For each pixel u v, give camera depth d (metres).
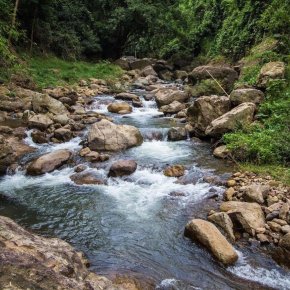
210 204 6.67
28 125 11.63
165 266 5.01
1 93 14.20
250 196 6.46
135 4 28.33
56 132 10.80
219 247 5.13
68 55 25.42
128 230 6.00
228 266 4.96
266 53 14.00
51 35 24.08
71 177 8.21
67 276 3.29
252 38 18.91
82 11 28.56
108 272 4.82
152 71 25.91
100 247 5.52
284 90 10.84
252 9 19.80
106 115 13.98
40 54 22.88
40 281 2.88
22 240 3.59
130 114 14.26
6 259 3.02
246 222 5.66
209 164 8.55
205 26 27.81
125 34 30.84
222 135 9.77
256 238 5.50
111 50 32.41
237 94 10.81
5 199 7.24
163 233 5.86
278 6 16.20
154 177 8.01
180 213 6.46
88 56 30.59
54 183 7.96
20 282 2.79
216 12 27.11
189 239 5.64
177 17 30.67
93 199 7.17
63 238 5.78
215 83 15.70
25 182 8.05
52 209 6.79
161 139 10.90
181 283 4.63
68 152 9.21
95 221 6.31
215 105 10.78
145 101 16.64
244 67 15.75
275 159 8.09
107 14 30.48
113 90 19.06
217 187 7.30
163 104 15.16
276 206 6.13
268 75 11.49
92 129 9.94
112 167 8.16
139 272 4.86
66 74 20.39
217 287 4.57
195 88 16.06
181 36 29.84
